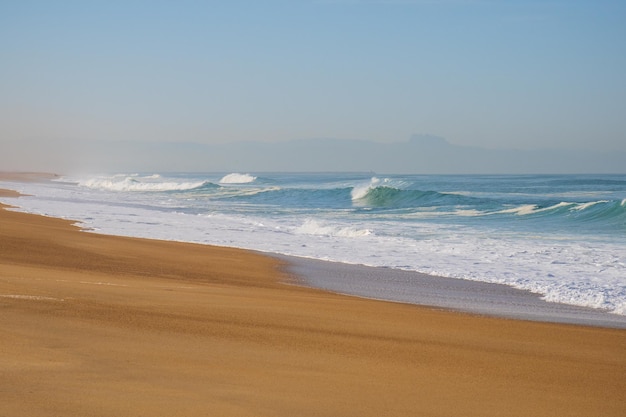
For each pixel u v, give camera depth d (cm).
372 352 801
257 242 2598
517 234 3056
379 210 4616
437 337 947
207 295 1225
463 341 931
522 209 4191
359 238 2802
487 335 999
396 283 1708
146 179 13825
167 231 2903
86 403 500
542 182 11000
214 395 553
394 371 704
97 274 1526
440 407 574
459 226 3431
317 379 641
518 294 1583
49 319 819
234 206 5062
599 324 1212
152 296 1130
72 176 17425
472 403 597
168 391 554
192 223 3362
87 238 2323
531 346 931
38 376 565
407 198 5469
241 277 1714
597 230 3266
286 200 5847
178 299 1124
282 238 2759
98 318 862
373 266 2016
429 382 665
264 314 1032
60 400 502
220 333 844
